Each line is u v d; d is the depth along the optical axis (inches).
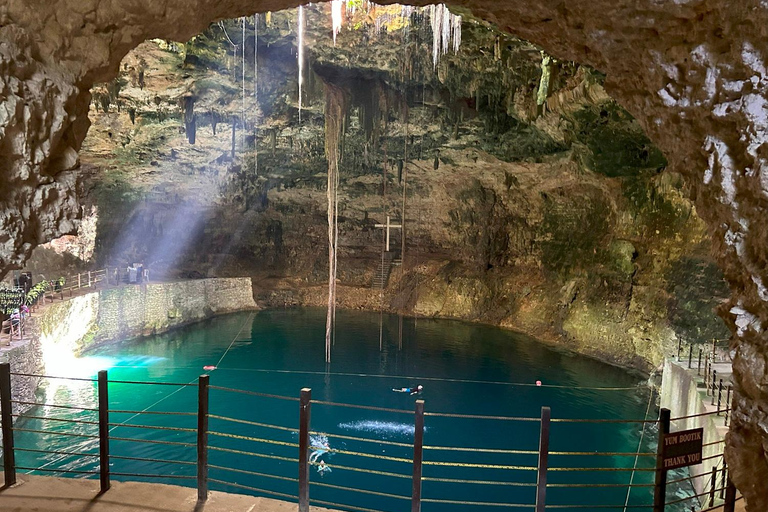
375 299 1160.2
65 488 184.4
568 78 576.4
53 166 131.3
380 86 693.3
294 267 1241.4
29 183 122.6
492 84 647.1
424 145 885.8
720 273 667.4
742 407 122.3
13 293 611.8
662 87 140.9
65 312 709.3
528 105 662.5
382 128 799.1
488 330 1000.2
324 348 877.2
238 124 801.6
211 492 185.6
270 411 611.8
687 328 680.4
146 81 637.9
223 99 705.0
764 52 114.2
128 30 139.5
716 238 134.2
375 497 437.7
